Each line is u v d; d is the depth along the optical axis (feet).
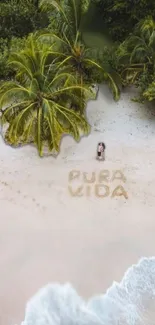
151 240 51.13
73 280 47.47
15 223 52.54
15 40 69.92
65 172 58.39
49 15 70.69
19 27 75.00
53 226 52.42
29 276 47.70
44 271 48.16
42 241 50.88
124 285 47.03
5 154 60.70
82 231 51.93
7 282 47.14
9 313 44.68
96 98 68.03
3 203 54.65
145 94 62.90
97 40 68.80
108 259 49.32
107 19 70.79
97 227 52.37
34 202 54.90
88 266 48.67
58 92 58.39
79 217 53.31
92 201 55.01
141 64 65.51
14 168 58.85
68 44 64.39
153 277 47.73
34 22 74.74
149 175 58.29
